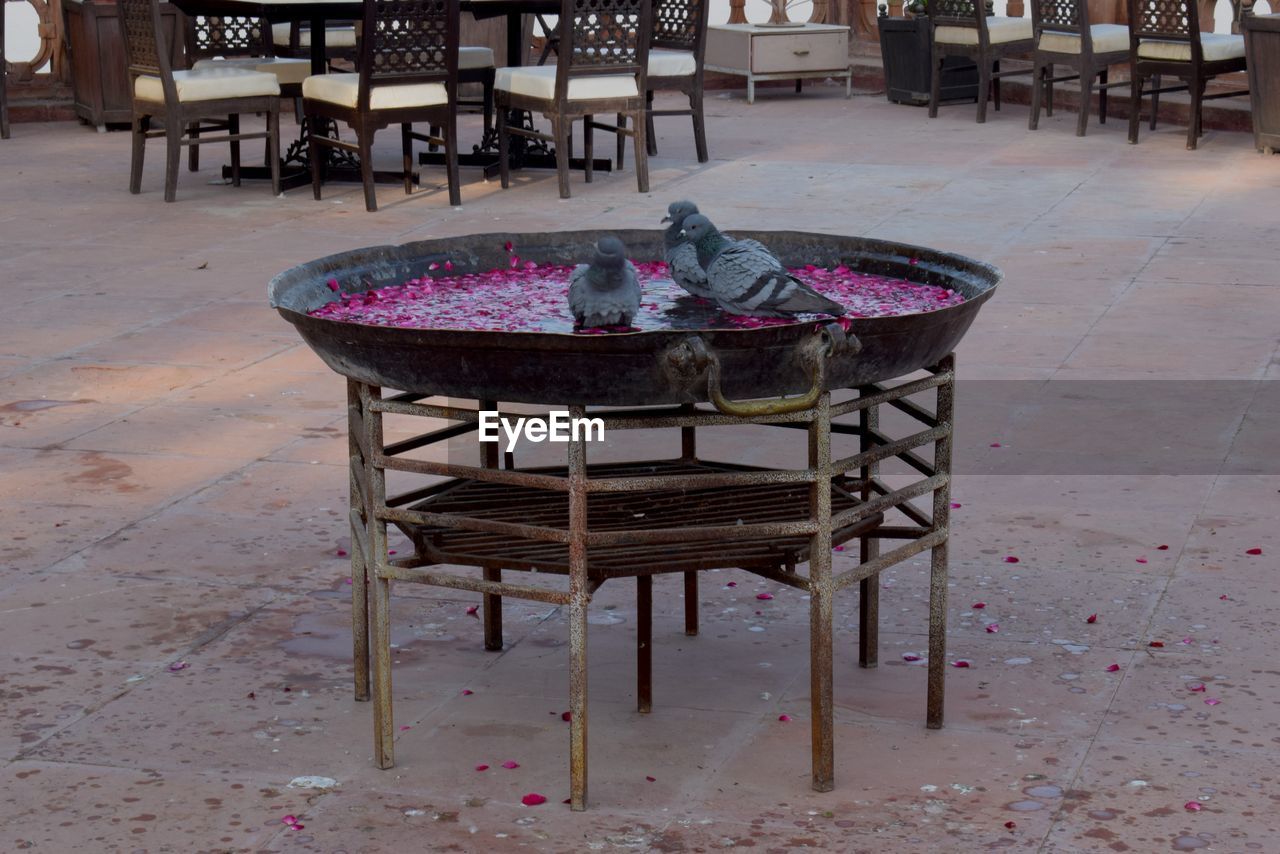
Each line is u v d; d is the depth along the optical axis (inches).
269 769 127.0
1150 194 384.8
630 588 169.0
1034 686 141.2
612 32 389.1
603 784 124.3
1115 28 482.6
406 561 126.3
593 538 116.8
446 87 380.5
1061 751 128.4
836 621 158.6
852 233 345.1
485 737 133.0
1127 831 115.2
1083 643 150.1
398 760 128.6
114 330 273.6
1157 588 162.2
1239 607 157.1
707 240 129.9
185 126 393.4
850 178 413.7
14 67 526.3
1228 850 112.3
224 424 221.6
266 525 183.3
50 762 127.6
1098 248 327.6
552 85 389.4
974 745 130.0
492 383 114.7
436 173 433.7
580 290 128.0
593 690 142.7
